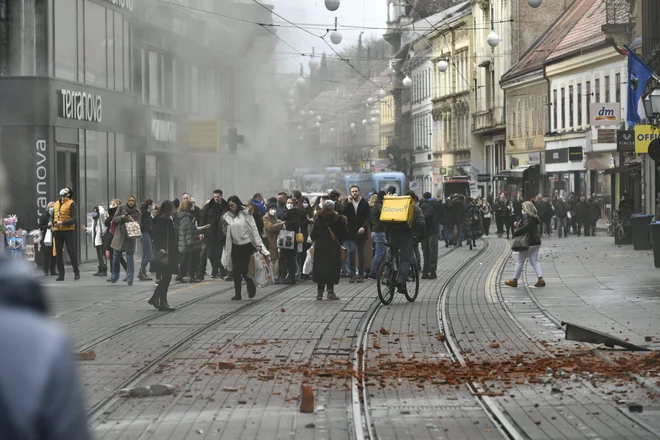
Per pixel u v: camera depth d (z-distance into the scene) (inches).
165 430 429.7
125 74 2034.9
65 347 105.3
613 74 2950.3
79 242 1731.1
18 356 102.0
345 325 796.0
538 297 1010.7
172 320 839.1
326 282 1003.9
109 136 1919.3
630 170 2434.8
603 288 1093.8
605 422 442.3
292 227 1235.9
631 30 2288.4
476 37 4581.7
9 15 1630.2
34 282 107.4
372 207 1283.2
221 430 429.4
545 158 3508.9
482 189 4463.6
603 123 2581.2
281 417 456.8
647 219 1823.3
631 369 572.7
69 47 1729.8
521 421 445.4
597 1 3531.0
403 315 867.4
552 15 4015.8
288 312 897.5
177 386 534.9
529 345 679.7
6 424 99.7
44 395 101.7
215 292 1116.5
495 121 4259.4
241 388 528.7
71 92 1715.1
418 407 479.2
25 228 1609.3
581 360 609.0
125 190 2021.4
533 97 3718.0
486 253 1892.2
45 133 1627.7
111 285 1228.5
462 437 414.9
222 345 689.6
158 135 2266.2
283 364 607.8
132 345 691.4
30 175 1622.8
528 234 1131.3
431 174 5526.6
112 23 1955.0
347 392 519.2
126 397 506.9
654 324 778.8
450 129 5083.7
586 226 2591.0
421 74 5703.7
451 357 631.2
